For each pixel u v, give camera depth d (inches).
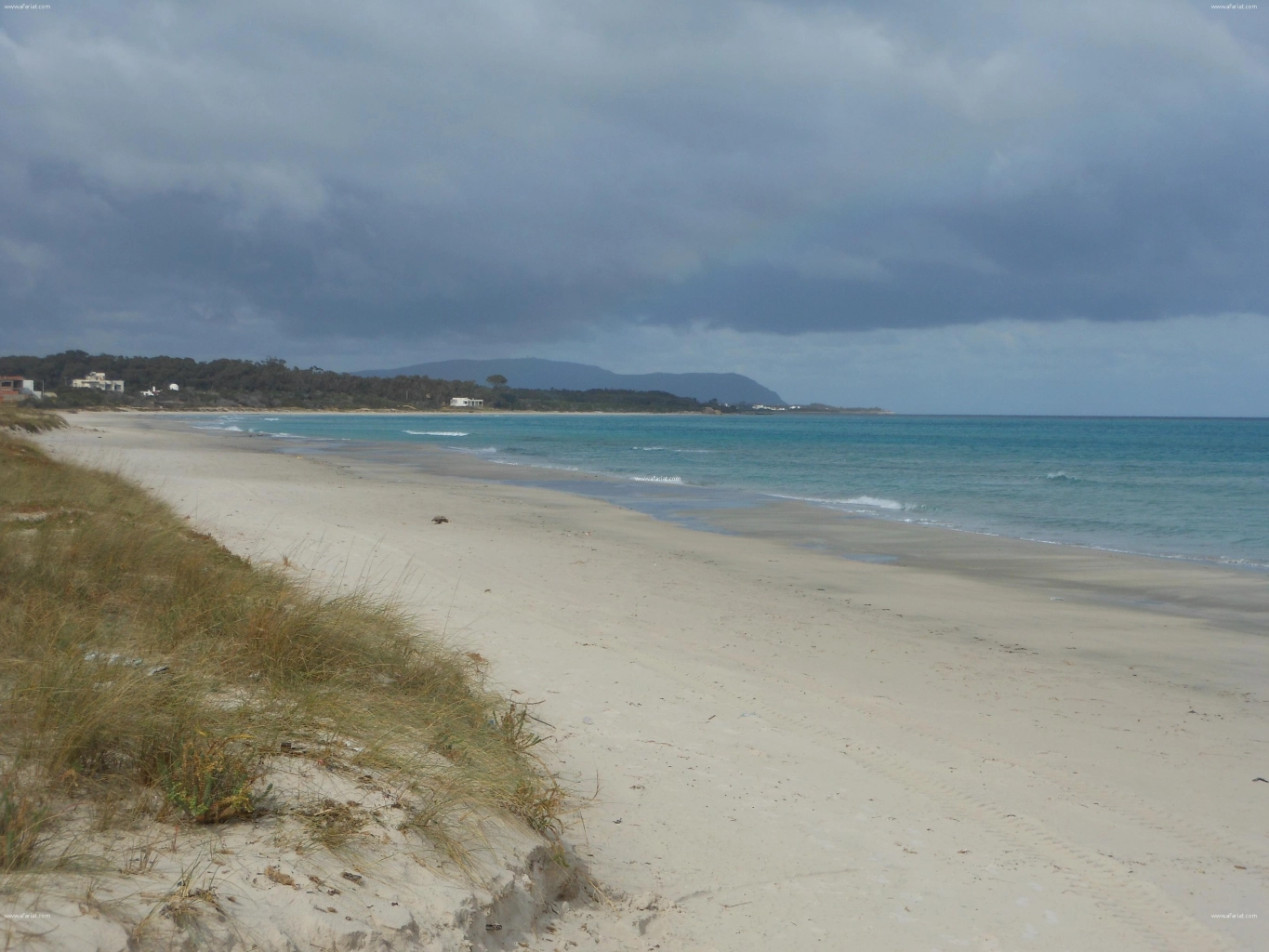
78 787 138.3
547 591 471.5
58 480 582.9
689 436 3619.6
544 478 1379.2
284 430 3425.2
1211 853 201.3
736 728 268.4
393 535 643.5
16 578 276.4
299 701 194.9
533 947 135.9
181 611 258.4
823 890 169.2
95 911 103.4
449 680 251.9
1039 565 650.2
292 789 150.9
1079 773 250.7
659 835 187.0
